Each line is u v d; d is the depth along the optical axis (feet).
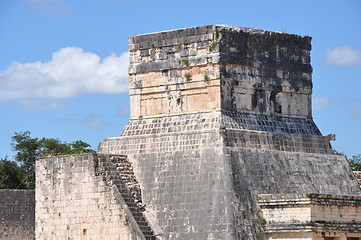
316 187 240.73
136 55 249.75
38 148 400.06
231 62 238.89
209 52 238.27
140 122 247.09
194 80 239.71
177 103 242.17
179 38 242.99
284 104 249.96
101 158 232.73
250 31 244.22
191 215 223.51
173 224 225.15
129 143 242.37
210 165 225.76
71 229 232.73
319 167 245.86
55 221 236.02
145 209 230.68
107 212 226.58
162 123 242.99
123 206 223.51
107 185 227.40
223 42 238.48
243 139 233.76
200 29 239.91
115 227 224.53
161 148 236.63
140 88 248.11
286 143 243.60
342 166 252.01
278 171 234.79
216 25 238.27
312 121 255.50
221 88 236.43
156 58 246.47
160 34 245.86
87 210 230.27
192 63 240.12
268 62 247.09
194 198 224.74
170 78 243.60
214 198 221.87
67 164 235.20
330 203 223.71
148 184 232.94
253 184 227.20
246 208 222.48
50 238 236.43
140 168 236.02
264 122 243.60
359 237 231.30
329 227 221.87
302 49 256.11
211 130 230.68
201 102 238.89
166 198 228.63
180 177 228.84
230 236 216.33
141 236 219.41
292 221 220.84
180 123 239.91
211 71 237.45
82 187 231.71
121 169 234.79
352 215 229.86
